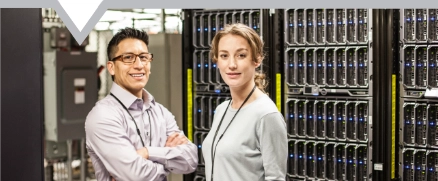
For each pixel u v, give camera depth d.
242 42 2.92
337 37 5.14
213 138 3.11
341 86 5.11
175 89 6.43
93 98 8.05
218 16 5.67
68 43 8.23
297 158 5.46
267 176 2.89
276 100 5.38
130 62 3.37
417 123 4.86
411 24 4.79
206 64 5.84
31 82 3.51
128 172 3.27
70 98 7.82
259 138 2.92
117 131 3.32
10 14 3.40
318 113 5.35
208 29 5.73
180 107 6.48
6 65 3.40
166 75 6.36
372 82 4.89
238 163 2.96
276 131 2.88
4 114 3.41
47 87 7.85
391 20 4.84
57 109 7.73
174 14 7.65
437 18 4.70
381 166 4.89
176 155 3.46
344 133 5.16
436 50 4.74
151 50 6.48
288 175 5.51
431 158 4.82
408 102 4.84
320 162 5.38
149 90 6.54
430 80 4.77
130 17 8.12
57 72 7.68
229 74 2.95
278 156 2.89
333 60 5.19
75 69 7.85
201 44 5.79
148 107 3.56
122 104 3.42
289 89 5.38
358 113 5.09
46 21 8.07
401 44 4.80
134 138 3.43
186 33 5.86
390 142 4.89
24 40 3.46
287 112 5.42
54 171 8.20
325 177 5.30
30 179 3.54
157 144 3.55
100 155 3.34
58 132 7.76
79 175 8.57
